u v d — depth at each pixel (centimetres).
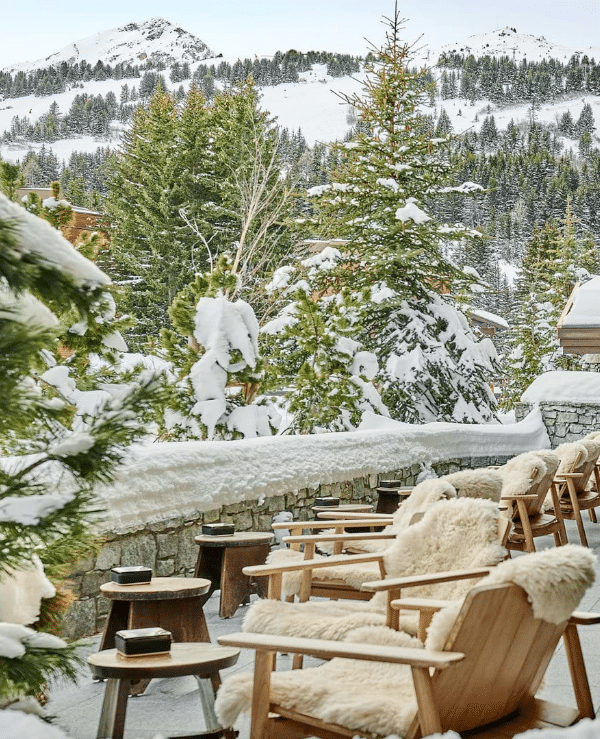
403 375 1509
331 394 1055
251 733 255
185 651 310
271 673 269
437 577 311
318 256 1614
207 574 577
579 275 3594
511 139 17912
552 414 1420
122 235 2841
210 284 974
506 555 357
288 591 458
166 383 240
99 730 291
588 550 247
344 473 850
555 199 10694
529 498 635
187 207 2775
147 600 403
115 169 3100
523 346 2902
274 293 1559
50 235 214
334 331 1079
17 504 219
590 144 19350
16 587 271
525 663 258
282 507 747
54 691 404
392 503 839
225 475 664
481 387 1584
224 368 921
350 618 331
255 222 1864
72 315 240
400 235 1598
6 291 217
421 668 226
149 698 392
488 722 257
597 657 447
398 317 1572
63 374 582
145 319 2569
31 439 246
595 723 182
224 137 2675
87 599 512
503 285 8912
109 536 531
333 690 256
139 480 568
